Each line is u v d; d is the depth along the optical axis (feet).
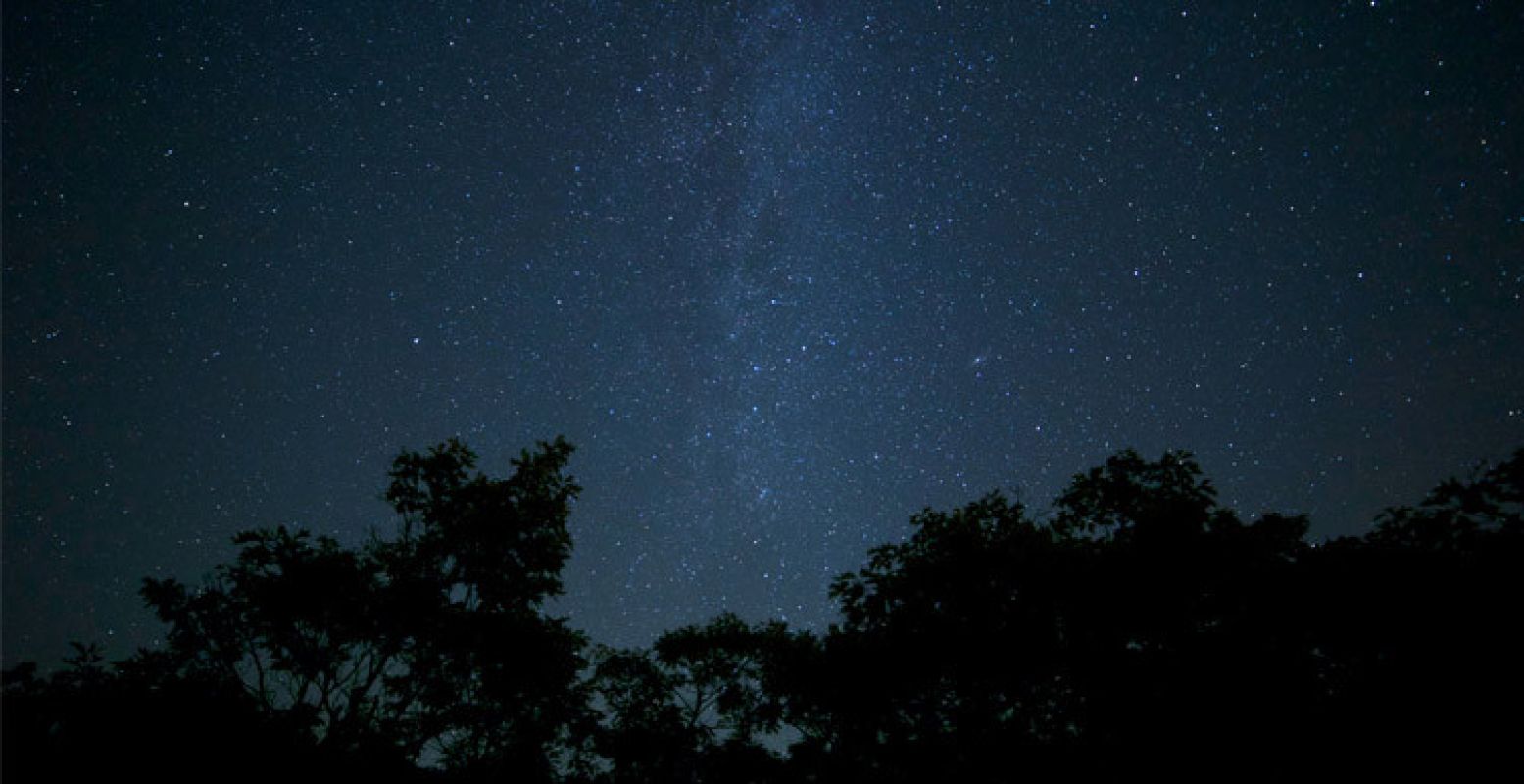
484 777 29.89
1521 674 18.49
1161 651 23.99
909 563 29.66
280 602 28.53
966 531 28.91
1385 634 20.66
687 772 37.09
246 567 30.30
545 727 32.83
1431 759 18.60
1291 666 21.72
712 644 39.78
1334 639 21.83
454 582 32.86
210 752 22.77
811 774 30.73
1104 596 25.18
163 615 28.81
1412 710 19.36
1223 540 24.73
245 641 29.78
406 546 32.81
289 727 25.31
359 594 30.01
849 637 29.63
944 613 28.32
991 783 24.90
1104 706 23.52
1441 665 19.54
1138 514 26.71
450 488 33.14
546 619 33.14
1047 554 27.25
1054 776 23.24
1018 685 26.66
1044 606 26.71
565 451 34.60
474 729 31.53
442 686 30.76
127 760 21.47
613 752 36.63
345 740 27.04
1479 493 21.79
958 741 26.45
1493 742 18.19
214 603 29.50
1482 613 19.34
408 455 32.76
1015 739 24.99
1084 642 25.68
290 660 29.68
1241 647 22.49
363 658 30.83
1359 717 19.97
